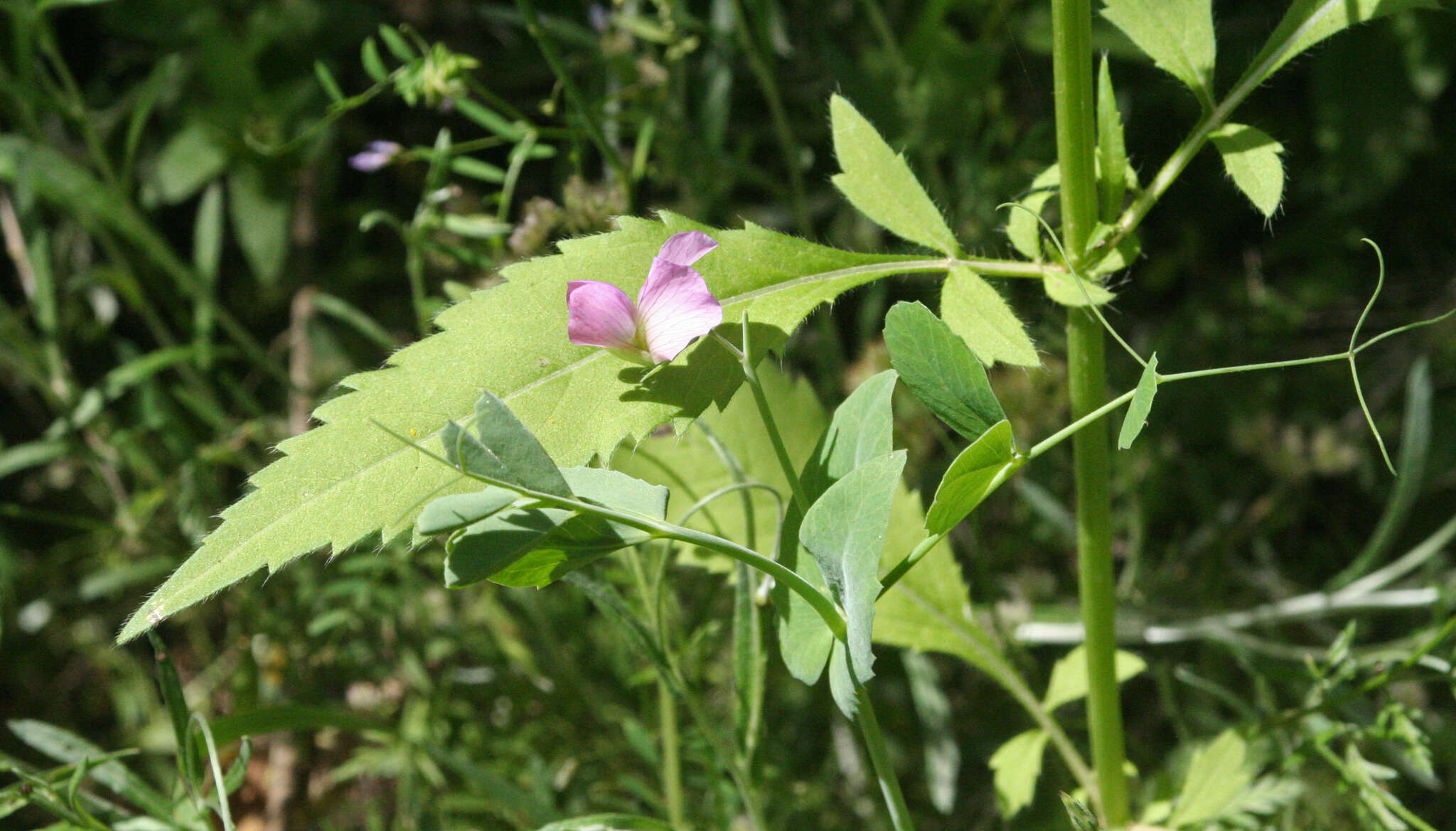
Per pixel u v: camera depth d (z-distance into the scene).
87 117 0.82
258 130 1.01
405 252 1.06
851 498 0.53
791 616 0.55
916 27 0.88
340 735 0.82
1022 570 0.84
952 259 0.58
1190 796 0.64
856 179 0.58
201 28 1.03
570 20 0.98
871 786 0.76
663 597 0.66
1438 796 0.74
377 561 0.75
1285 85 1.03
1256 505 0.90
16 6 0.78
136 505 0.82
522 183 1.01
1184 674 0.67
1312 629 0.83
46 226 1.02
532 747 0.75
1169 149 1.03
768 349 0.56
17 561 0.92
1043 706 0.66
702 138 0.84
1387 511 0.92
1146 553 0.89
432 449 0.54
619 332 0.55
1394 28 0.98
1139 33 0.58
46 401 1.02
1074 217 0.58
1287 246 1.03
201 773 0.61
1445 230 1.01
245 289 1.07
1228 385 0.96
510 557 0.52
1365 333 1.00
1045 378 0.78
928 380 0.54
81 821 0.61
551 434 0.55
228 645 0.86
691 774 0.72
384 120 1.06
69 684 0.91
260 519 0.53
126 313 1.06
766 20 0.81
